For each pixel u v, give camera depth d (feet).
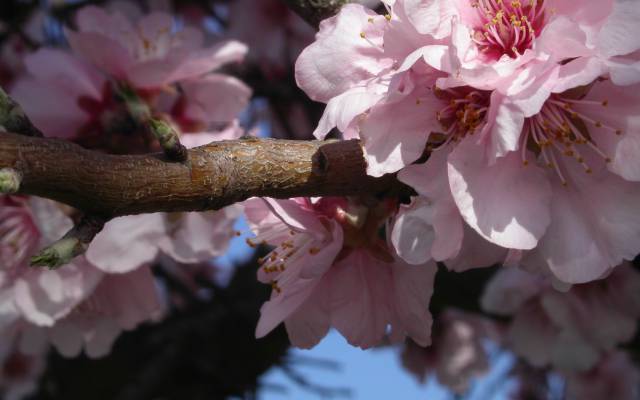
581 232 0.80
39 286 1.04
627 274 1.35
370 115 0.79
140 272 1.08
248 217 0.89
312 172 0.80
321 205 0.86
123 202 0.75
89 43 1.01
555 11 0.80
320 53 0.81
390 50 0.79
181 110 1.06
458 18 0.79
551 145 0.82
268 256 0.90
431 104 0.80
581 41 0.76
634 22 0.76
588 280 0.79
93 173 0.74
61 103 1.03
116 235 1.03
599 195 0.80
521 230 0.78
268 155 0.79
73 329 1.11
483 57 0.81
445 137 0.81
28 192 0.73
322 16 0.89
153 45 1.11
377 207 0.86
